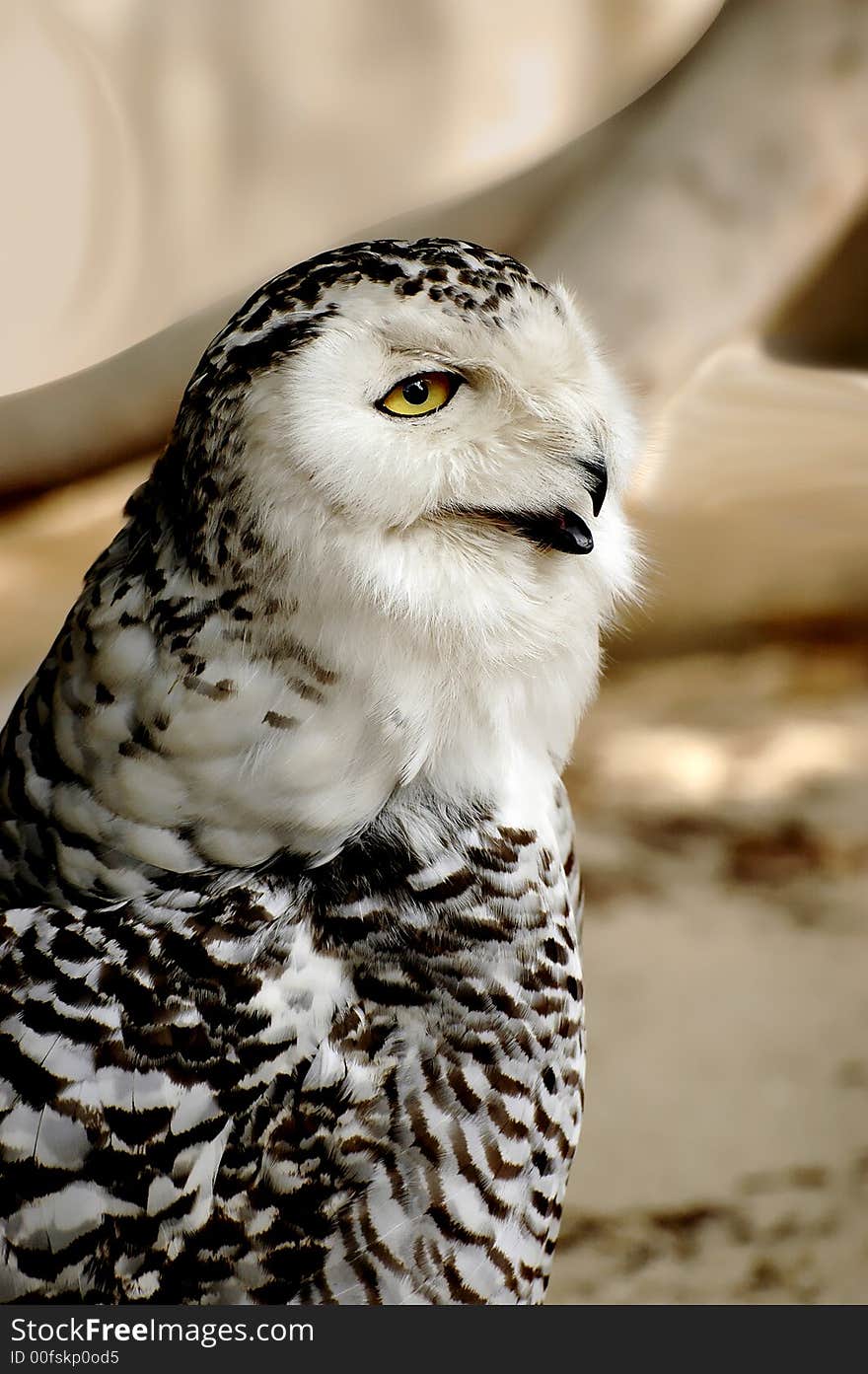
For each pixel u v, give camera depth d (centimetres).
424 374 415
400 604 416
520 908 421
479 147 1172
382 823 420
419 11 1159
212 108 1180
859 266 615
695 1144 471
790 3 586
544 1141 423
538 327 417
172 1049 418
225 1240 420
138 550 418
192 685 416
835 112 572
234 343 415
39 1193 418
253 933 419
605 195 594
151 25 1166
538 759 423
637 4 1155
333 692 416
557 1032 423
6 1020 418
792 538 681
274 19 1166
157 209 1191
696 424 623
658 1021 517
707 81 593
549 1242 425
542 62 1165
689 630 712
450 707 419
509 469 417
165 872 418
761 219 578
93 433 641
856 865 596
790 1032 513
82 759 418
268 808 417
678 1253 457
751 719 687
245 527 414
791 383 620
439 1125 421
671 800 638
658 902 575
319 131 1174
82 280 1196
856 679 710
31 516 649
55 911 419
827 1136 472
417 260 417
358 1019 420
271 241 1190
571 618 421
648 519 654
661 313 575
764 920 566
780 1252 457
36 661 612
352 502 414
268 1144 419
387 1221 421
